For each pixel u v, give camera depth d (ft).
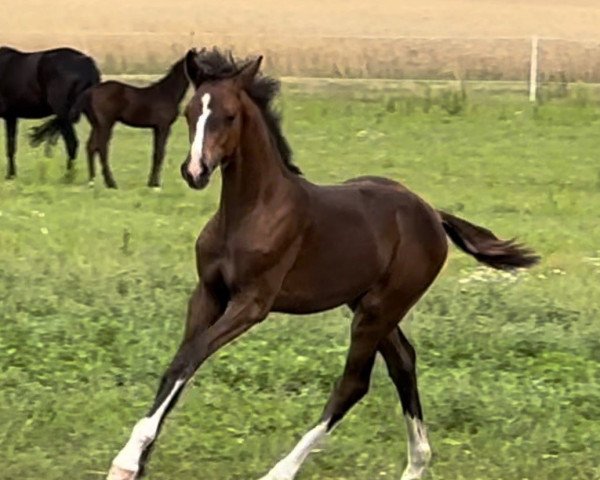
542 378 41.42
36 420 35.73
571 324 48.29
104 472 32.37
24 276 52.49
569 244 63.87
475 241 34.53
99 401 37.32
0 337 43.14
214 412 36.99
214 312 30.99
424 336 45.01
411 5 205.57
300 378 40.09
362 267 31.89
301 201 30.91
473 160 90.22
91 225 65.41
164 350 42.34
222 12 188.96
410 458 32.94
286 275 30.86
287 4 203.00
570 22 184.34
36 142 84.33
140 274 53.31
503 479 32.99
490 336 45.50
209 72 29.91
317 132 98.89
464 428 36.76
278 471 31.42
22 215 67.87
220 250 30.45
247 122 29.91
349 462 33.86
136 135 101.45
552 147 96.53
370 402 38.24
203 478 32.27
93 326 44.50
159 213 69.77
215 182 80.18
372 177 34.27
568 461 34.35
